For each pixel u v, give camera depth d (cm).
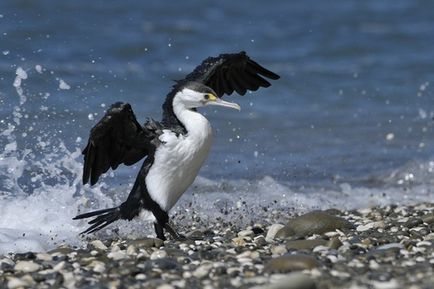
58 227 1299
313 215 1222
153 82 2517
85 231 1191
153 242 1134
